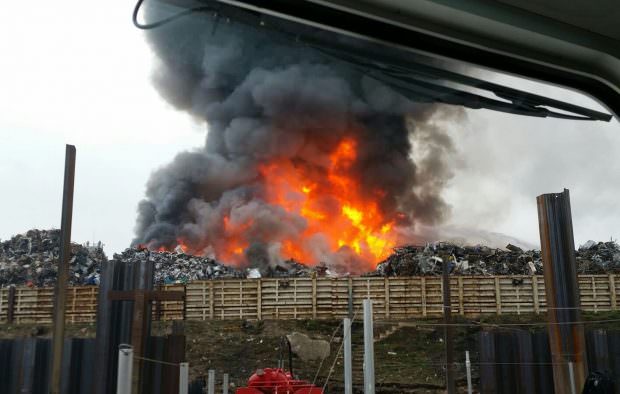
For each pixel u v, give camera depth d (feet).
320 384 46.55
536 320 43.47
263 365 46.57
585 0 5.40
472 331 44.27
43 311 30.99
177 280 72.08
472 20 5.39
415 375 43.06
